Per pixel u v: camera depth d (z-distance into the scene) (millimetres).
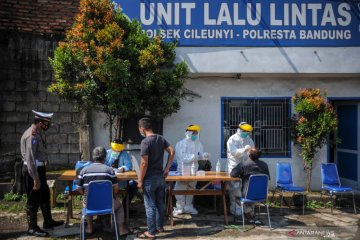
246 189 7086
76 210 8047
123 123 9203
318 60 9297
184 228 7086
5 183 8641
